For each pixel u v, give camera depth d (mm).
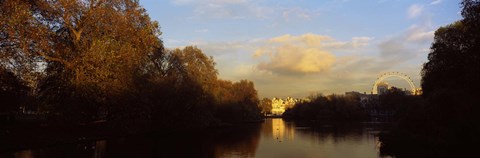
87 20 46969
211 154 43719
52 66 48750
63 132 51938
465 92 47938
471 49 44094
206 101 92625
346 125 130875
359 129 102312
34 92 52562
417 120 61281
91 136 53812
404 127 65312
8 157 35594
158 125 70562
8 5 35250
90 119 54844
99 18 47219
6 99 53000
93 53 45500
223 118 122938
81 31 48312
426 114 55406
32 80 41969
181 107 74375
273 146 54031
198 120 82375
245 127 111625
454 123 49969
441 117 51062
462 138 49594
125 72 50750
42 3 39406
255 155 43562
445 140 50938
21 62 38500
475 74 43844
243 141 61219
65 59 46219
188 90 75188
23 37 36031
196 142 57656
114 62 48625
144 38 52250
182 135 71188
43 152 39562
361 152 47562
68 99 48688
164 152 44375
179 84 77250
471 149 46438
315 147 53438
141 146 48625
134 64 52844
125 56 49062
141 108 61688
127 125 61750
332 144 58000
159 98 68188
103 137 55375
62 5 42688
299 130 97562
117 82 49312
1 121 56688
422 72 73375
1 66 36781
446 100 48969
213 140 61844
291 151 48156
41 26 38875
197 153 44312
